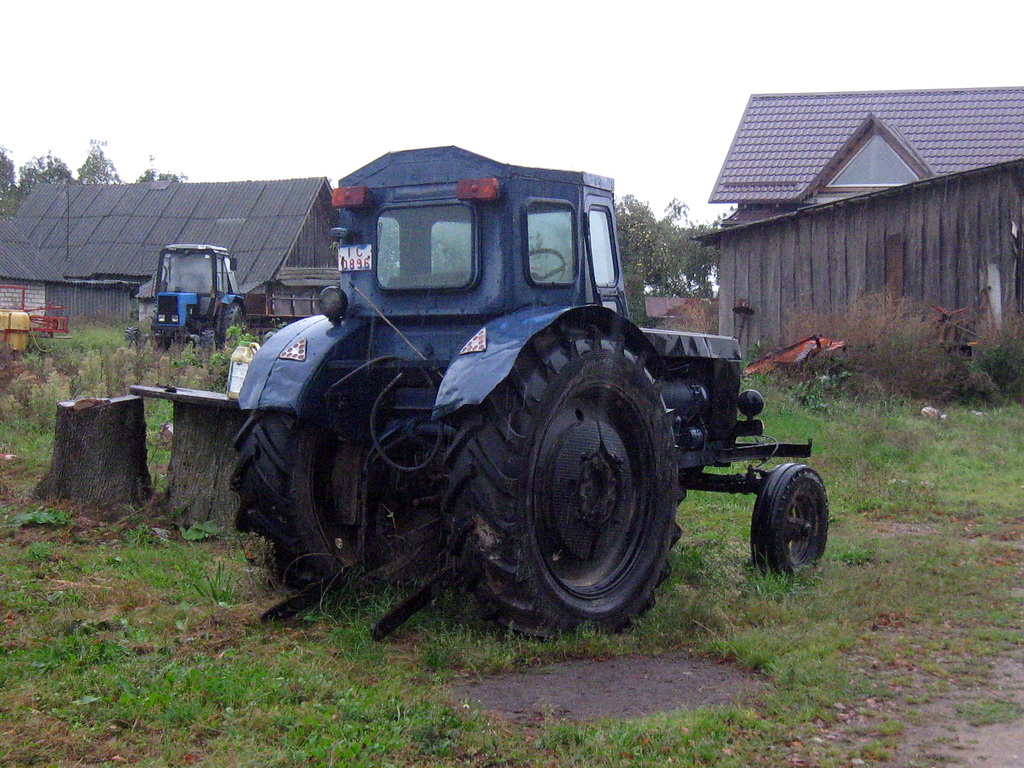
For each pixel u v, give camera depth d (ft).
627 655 16.63
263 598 18.47
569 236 18.85
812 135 85.71
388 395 18.56
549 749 12.53
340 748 12.06
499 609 16.29
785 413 48.57
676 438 22.26
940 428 45.96
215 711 13.12
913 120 84.33
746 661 16.02
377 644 16.10
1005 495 32.91
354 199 18.40
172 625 16.78
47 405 39.34
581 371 17.17
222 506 24.57
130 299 128.26
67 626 16.17
